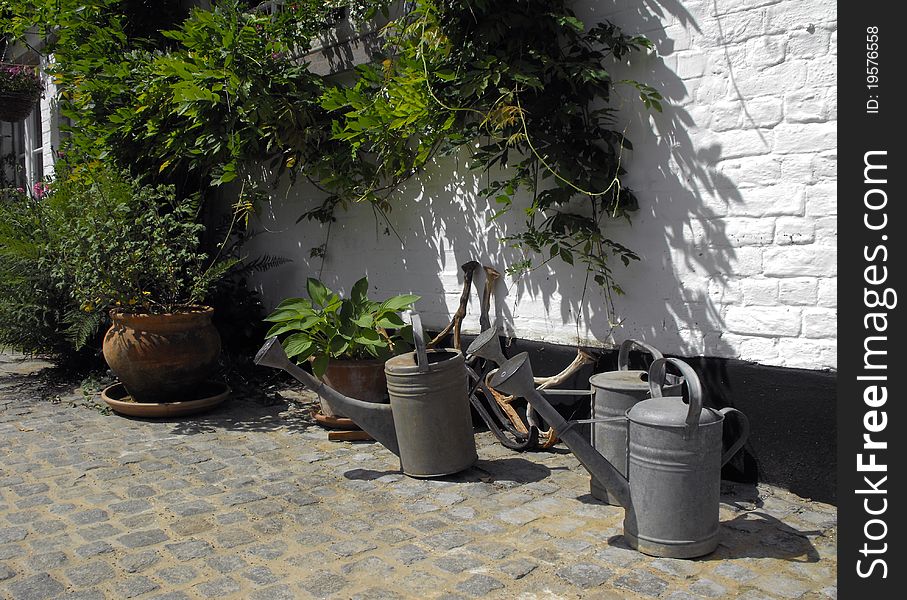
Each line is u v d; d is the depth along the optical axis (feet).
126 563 10.19
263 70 17.81
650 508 10.12
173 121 19.94
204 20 17.63
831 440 11.80
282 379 20.81
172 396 17.92
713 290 13.05
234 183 23.50
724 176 12.78
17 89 29.30
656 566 9.89
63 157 24.84
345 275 20.29
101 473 13.82
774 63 12.12
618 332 14.40
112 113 21.18
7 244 19.61
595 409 12.29
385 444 14.06
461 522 11.44
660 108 13.21
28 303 20.42
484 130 15.17
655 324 13.84
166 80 18.72
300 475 13.66
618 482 10.45
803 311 12.07
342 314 16.39
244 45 17.67
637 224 13.96
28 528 11.39
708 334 13.16
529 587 9.38
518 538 10.84
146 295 17.98
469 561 10.11
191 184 23.20
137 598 9.25
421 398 13.09
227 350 22.30
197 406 17.54
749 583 9.41
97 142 20.89
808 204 11.93
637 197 13.91
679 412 10.07
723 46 12.64
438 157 17.33
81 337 18.45
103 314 19.35
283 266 22.29
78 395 19.92
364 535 11.02
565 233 14.85
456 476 13.56
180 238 18.56
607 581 9.50
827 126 11.69
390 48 17.11
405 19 15.92
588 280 14.84
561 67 13.67
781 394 12.30
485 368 15.96
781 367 12.34
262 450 15.15
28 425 17.07
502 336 16.43
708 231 13.04
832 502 11.82
